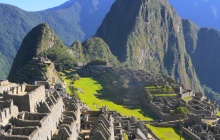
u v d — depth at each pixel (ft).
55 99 274.36
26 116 220.02
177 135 457.27
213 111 603.26
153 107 577.02
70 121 259.80
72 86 604.08
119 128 309.22
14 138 174.09
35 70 616.80
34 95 248.11
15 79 613.11
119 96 647.56
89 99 549.54
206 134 442.09
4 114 198.90
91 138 230.07
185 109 528.22
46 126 212.43
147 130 413.39
